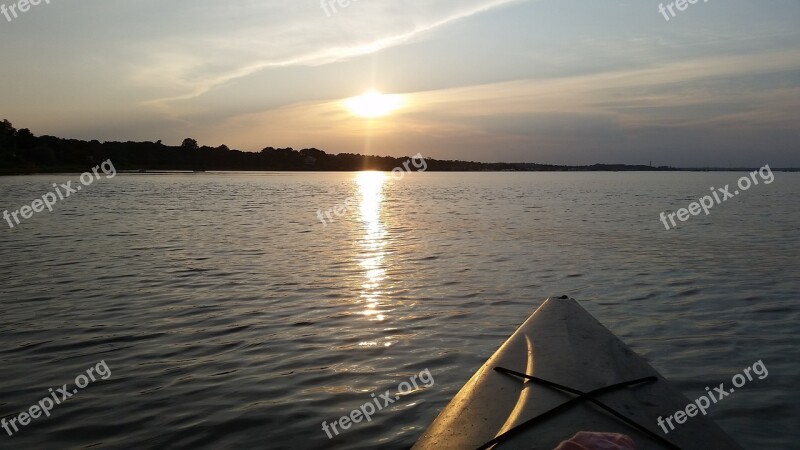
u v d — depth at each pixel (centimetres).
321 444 504
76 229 2084
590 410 430
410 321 884
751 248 1631
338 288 1108
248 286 1122
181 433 525
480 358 716
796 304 980
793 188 6316
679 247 1652
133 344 775
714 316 910
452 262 1404
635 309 956
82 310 944
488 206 3406
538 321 592
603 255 1506
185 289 1095
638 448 387
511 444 396
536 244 1719
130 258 1448
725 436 413
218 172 12700
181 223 2323
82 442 510
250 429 532
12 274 1235
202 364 699
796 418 551
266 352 741
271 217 2627
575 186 6962
